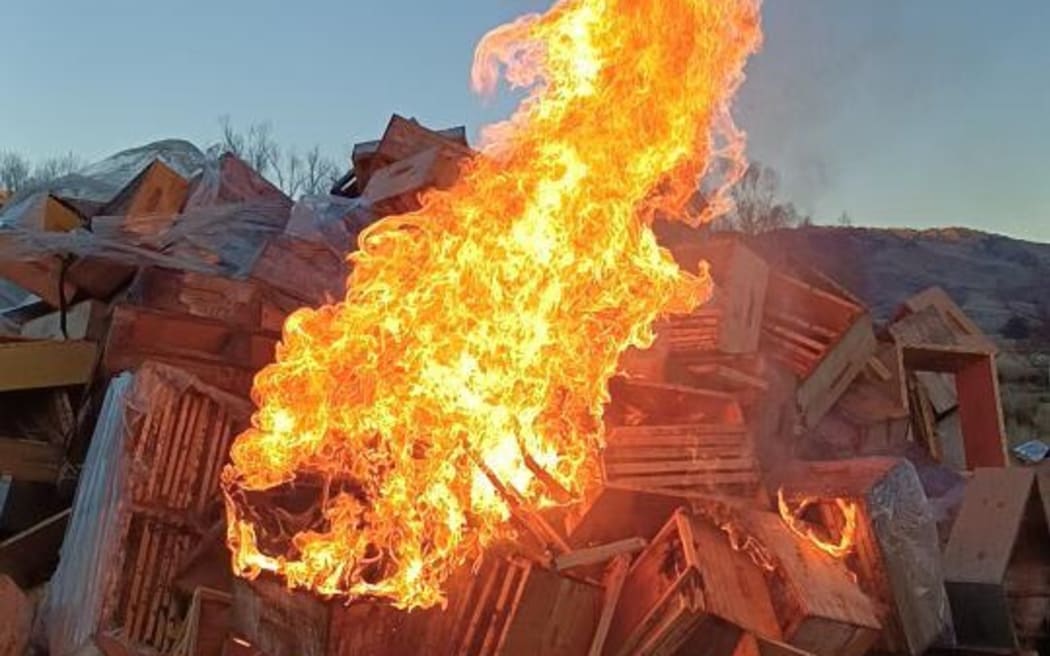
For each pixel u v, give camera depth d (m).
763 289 7.76
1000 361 20.28
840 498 6.23
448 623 5.23
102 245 7.81
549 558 5.29
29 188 10.71
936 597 6.29
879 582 6.10
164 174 8.95
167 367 6.38
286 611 5.34
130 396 6.20
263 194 9.36
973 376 11.05
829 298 8.54
